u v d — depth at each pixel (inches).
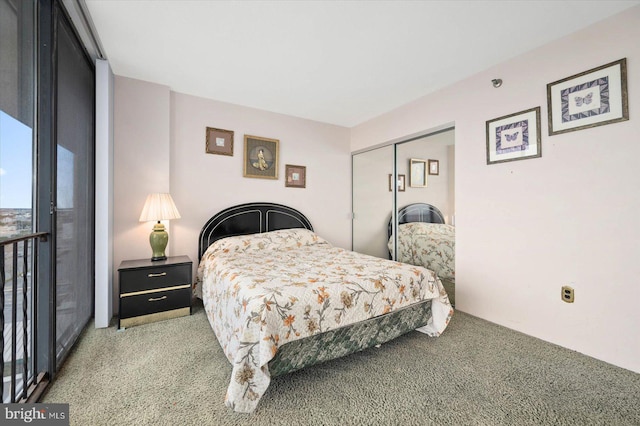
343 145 164.2
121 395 55.7
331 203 159.9
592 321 72.1
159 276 94.1
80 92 80.0
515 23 72.6
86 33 75.9
